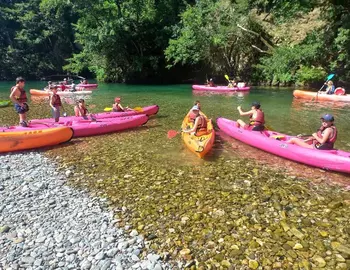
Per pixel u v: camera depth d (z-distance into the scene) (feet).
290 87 70.44
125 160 22.66
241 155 23.49
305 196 16.79
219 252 12.25
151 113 38.27
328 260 11.73
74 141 28.02
